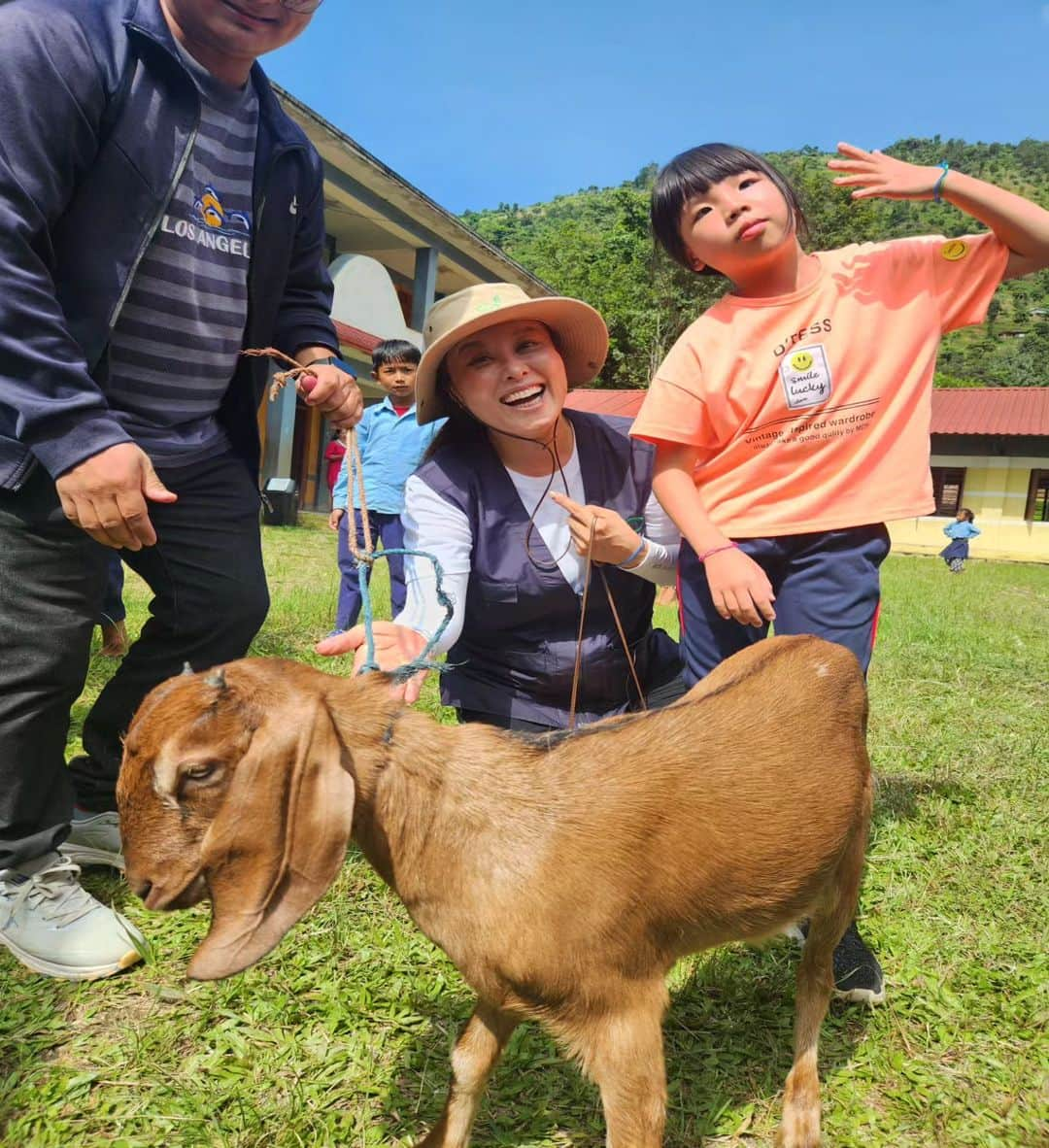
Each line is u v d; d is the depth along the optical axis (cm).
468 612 318
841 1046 277
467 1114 222
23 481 262
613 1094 203
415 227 2150
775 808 226
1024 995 295
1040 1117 246
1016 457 2841
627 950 205
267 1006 278
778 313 307
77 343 259
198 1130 231
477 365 298
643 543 309
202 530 324
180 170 281
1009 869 378
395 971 298
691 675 328
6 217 243
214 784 179
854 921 302
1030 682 710
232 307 313
